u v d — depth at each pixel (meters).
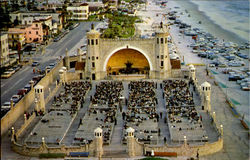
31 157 107.81
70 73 182.00
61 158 106.25
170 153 105.50
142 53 179.62
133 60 190.38
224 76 197.00
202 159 105.25
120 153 108.00
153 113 132.50
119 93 155.25
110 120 129.00
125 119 130.62
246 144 115.69
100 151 105.94
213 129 122.88
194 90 160.75
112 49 179.88
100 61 180.88
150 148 106.31
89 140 112.38
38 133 120.25
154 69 180.62
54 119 131.00
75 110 137.88
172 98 146.75
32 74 198.38
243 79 185.50
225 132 124.44
